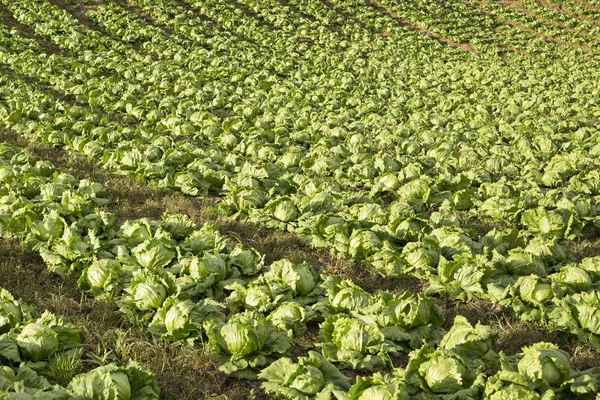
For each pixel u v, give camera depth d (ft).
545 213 42.78
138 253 33.86
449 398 22.82
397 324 28.43
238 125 69.97
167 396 23.99
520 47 148.46
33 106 68.44
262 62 112.27
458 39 151.33
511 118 82.43
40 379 22.58
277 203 42.63
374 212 41.60
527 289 31.24
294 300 31.22
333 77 104.53
